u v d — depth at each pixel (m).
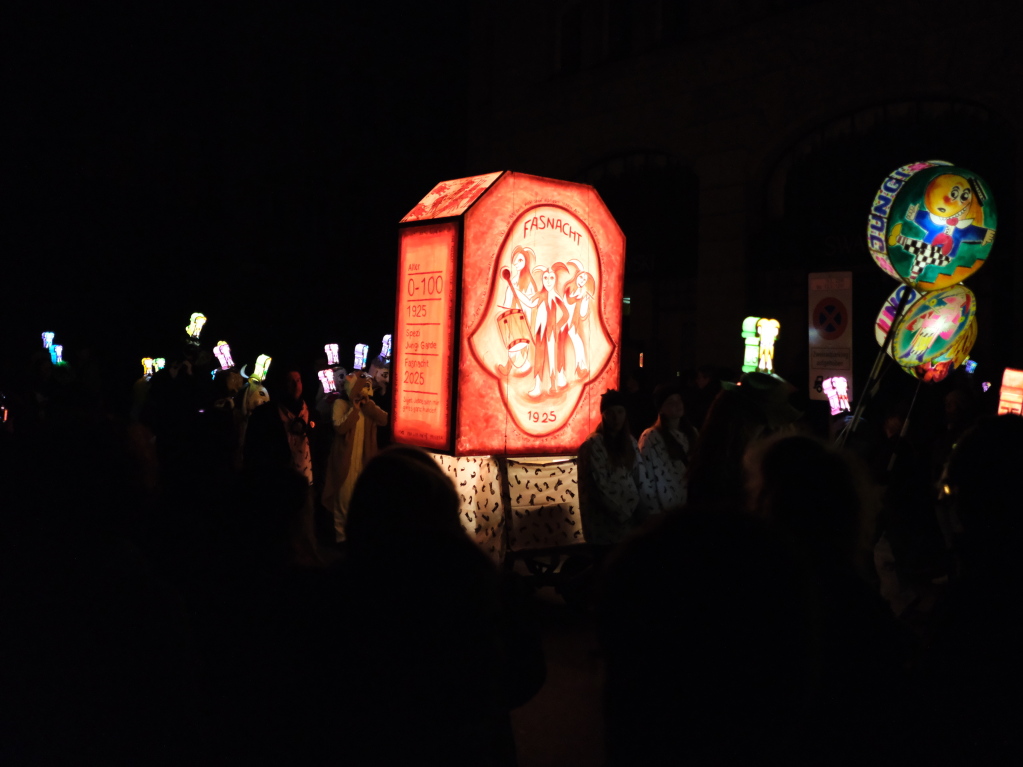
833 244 13.25
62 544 2.22
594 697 5.29
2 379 12.83
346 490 8.95
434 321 6.97
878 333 7.05
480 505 6.86
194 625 2.45
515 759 2.52
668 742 1.40
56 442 2.27
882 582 7.58
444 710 2.10
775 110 14.08
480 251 6.80
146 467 2.44
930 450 7.34
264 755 2.23
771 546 1.49
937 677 2.15
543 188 7.17
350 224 28.31
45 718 2.06
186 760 2.15
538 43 18.12
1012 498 2.25
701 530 1.49
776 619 1.43
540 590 8.00
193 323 15.44
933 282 6.19
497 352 6.91
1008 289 11.92
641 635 1.44
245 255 26.31
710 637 1.41
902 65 12.61
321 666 2.16
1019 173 11.47
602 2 17.08
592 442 6.50
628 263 16.52
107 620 2.13
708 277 14.96
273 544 2.50
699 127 15.15
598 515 6.49
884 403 10.93
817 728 1.96
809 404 9.36
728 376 8.55
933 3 12.27
